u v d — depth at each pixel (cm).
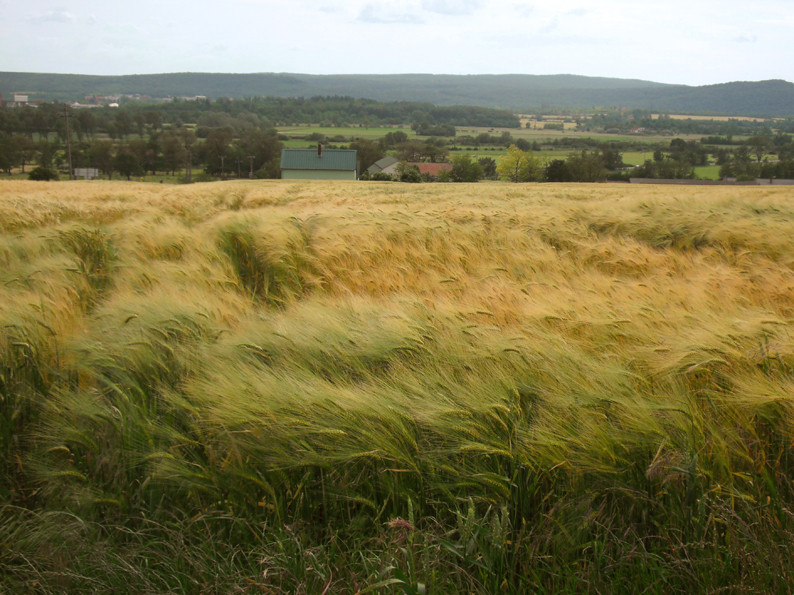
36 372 306
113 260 632
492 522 212
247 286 569
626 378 273
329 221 770
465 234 755
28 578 214
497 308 405
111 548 222
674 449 233
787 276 552
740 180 9712
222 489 237
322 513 242
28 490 257
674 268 647
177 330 341
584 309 399
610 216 1020
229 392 258
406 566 204
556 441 231
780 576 195
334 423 242
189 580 209
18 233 721
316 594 203
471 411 248
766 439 256
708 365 293
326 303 423
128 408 267
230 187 3488
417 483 237
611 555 215
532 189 3775
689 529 216
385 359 303
